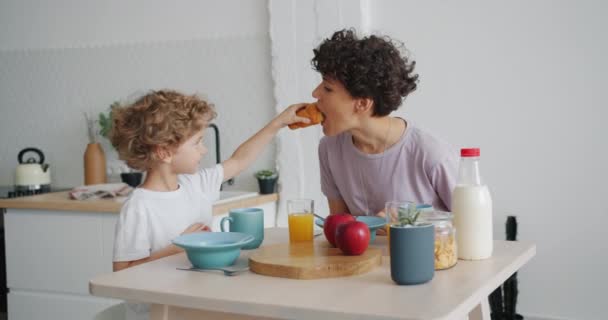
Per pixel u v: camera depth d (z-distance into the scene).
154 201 1.74
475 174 1.39
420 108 2.88
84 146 3.54
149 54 3.39
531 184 2.73
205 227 1.68
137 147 1.73
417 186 1.83
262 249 1.42
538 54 2.68
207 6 3.26
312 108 1.82
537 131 2.70
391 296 1.08
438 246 1.27
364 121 1.76
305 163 3.07
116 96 3.46
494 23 2.74
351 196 1.97
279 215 3.13
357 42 1.68
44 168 3.33
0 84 3.71
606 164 2.60
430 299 1.06
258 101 3.18
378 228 1.63
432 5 2.83
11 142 3.70
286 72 3.06
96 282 1.24
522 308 2.78
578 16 2.61
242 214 1.54
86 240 2.81
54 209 2.84
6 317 3.25
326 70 1.68
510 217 2.67
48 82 3.60
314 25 2.99
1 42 3.70
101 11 3.47
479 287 1.14
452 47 2.81
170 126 1.68
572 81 2.64
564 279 2.70
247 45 3.19
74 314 2.88
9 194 3.15
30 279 2.94
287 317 1.05
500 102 2.75
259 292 1.14
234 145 3.24
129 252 1.68
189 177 1.92
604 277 2.64
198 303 1.13
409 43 2.88
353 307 1.02
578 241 2.67
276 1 3.05
